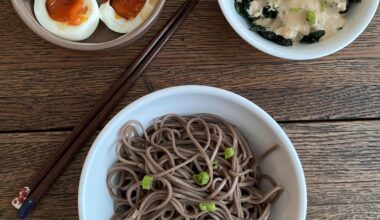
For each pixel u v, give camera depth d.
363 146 0.38
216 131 0.35
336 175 0.37
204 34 0.39
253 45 0.35
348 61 0.39
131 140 0.35
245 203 0.35
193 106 0.35
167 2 0.38
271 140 0.35
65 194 0.36
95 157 0.32
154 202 0.34
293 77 0.39
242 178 0.35
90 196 0.32
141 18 0.37
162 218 0.34
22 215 0.35
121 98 0.37
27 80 0.37
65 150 0.35
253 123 0.35
